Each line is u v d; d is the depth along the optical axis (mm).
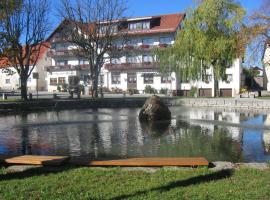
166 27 67625
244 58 41719
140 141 16344
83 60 75312
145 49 68000
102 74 71875
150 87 65688
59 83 74125
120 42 59625
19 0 35812
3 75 83625
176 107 38812
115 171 8898
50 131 19766
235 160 12578
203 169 8961
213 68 45719
